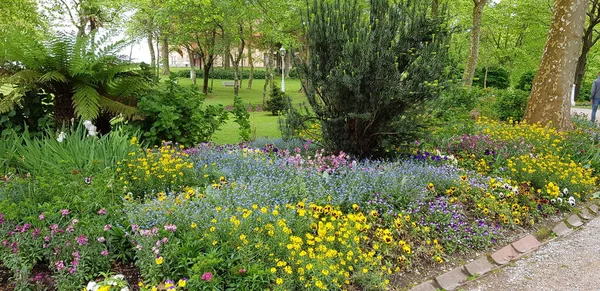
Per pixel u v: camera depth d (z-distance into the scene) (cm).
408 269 316
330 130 529
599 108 1778
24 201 307
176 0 1725
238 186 373
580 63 2017
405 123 491
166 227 275
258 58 2939
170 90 581
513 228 407
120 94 571
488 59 2831
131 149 443
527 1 1948
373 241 327
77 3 1981
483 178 491
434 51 482
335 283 263
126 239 286
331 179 421
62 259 259
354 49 470
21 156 432
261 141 652
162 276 255
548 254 370
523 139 641
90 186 321
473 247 364
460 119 763
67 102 544
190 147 565
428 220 376
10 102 484
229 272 261
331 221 327
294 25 1944
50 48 498
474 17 1486
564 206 467
